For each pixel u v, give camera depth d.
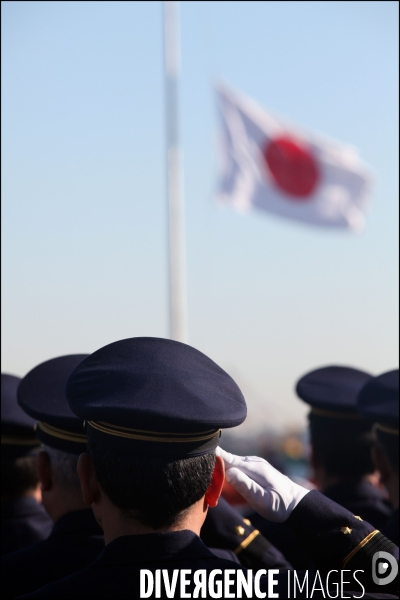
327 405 4.07
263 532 3.84
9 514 3.31
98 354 2.02
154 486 1.83
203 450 1.88
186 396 1.89
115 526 1.90
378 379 3.74
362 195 17.89
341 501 3.94
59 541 2.63
